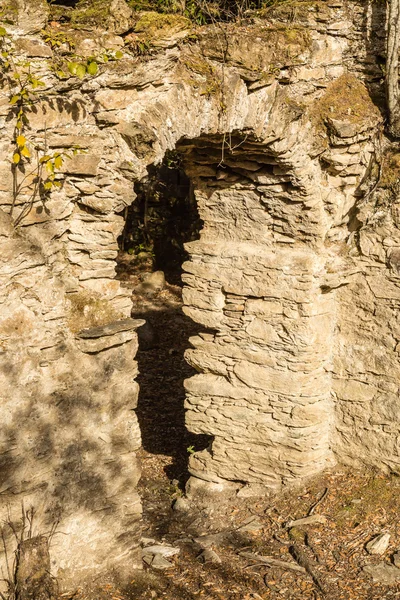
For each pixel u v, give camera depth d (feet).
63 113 18.22
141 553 22.39
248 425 26.61
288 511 25.58
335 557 23.29
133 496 21.36
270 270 25.26
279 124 22.31
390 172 24.53
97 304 19.92
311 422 25.98
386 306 25.27
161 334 44.34
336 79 24.13
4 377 17.99
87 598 20.15
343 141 23.44
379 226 24.91
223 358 26.78
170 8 22.86
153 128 19.76
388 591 21.76
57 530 19.74
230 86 21.03
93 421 20.08
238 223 25.91
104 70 18.67
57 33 17.80
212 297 26.45
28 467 18.78
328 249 25.09
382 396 25.75
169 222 54.13
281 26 22.21
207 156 24.52
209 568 22.99
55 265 19.19
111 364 20.26
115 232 20.02
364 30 23.79
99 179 19.26
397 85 23.71
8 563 18.76
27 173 17.83
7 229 17.54
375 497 25.39
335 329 26.35
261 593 21.91
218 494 27.25
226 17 26.02
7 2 16.79
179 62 20.30
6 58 16.90
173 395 37.35
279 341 25.63
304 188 23.75
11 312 17.94
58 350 19.04
